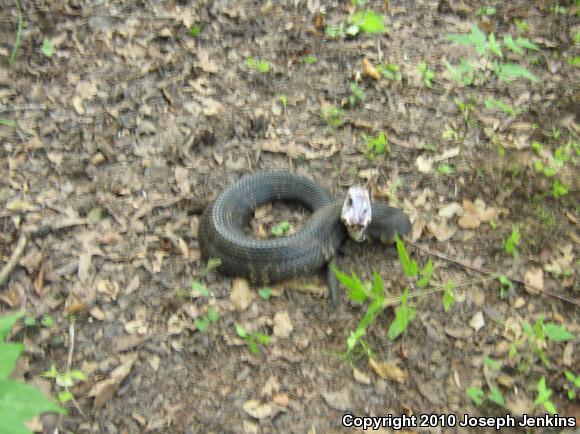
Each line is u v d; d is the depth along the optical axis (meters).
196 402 1.46
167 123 1.83
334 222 1.63
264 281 1.58
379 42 2.01
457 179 1.76
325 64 1.96
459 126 1.86
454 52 1.99
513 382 1.48
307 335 1.54
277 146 1.81
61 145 1.77
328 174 1.78
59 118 1.81
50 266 1.60
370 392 1.48
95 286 1.58
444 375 1.50
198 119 1.84
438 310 1.57
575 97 1.90
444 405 1.46
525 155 1.79
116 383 1.46
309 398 1.47
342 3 2.09
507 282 1.59
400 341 1.53
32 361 1.48
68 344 1.51
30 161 1.74
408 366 1.50
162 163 1.77
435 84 1.93
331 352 1.52
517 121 1.86
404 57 1.98
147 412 1.45
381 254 1.65
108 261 1.61
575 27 2.06
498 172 1.76
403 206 1.72
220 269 1.60
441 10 2.08
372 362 1.50
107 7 1.99
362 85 1.93
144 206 1.70
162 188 1.73
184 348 1.52
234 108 1.87
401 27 2.05
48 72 1.87
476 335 1.54
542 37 2.04
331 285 1.58
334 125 1.85
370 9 2.07
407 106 1.89
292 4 2.07
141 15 1.99
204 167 1.77
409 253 1.64
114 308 1.56
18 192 1.70
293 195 1.73
